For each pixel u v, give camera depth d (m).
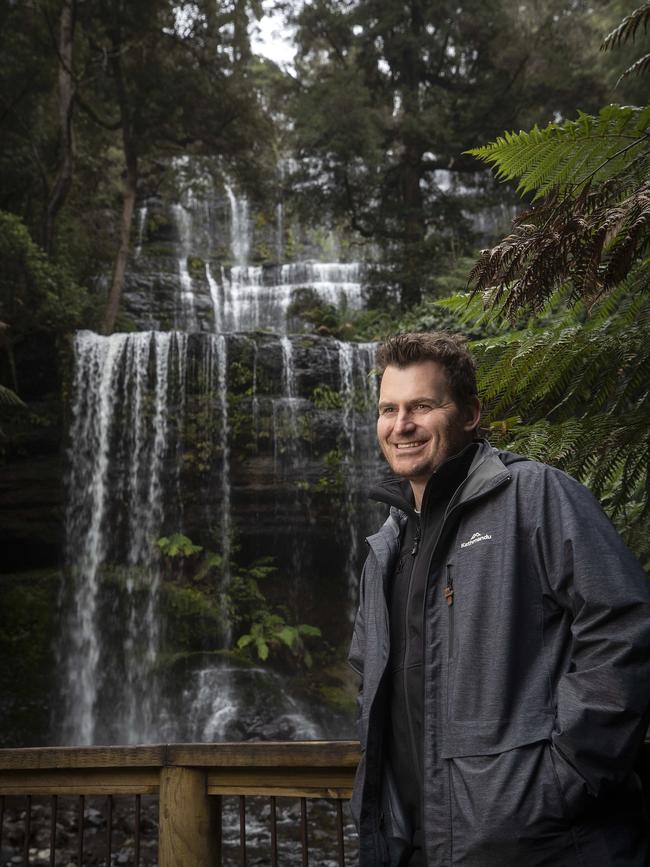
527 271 1.88
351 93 17.42
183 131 18.66
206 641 14.56
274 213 26.05
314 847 6.71
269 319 21.91
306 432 15.47
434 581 1.72
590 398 2.22
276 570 15.64
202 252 24.78
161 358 15.48
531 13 20.27
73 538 14.70
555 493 1.65
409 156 19.47
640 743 1.43
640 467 2.09
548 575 1.60
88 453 15.02
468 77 19.59
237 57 18.41
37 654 13.58
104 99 18.92
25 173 18.20
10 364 14.71
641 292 2.09
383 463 15.74
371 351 16.08
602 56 18.44
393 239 19.77
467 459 1.80
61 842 6.59
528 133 1.80
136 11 17.05
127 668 13.91
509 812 1.46
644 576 1.54
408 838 1.68
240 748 2.16
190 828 2.21
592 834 1.45
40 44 17.59
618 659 1.44
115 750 2.31
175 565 15.06
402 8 18.73
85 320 17.56
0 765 2.44
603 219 1.77
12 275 15.46
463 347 1.92
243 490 15.30
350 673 14.92
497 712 1.54
